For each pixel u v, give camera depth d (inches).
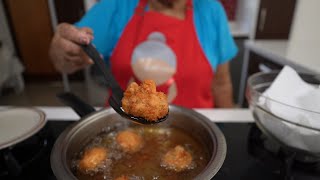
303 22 64.1
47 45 97.3
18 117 22.2
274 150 20.5
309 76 24.6
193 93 37.6
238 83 78.0
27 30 94.7
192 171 17.4
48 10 91.0
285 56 49.8
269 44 61.3
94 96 88.7
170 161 17.9
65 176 13.8
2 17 92.1
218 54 39.9
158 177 17.0
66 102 21.7
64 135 17.8
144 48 36.3
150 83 18.1
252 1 72.5
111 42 39.9
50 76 102.8
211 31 38.4
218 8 39.1
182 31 36.6
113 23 39.1
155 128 21.8
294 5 70.4
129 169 17.8
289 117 17.9
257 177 18.0
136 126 22.0
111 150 19.5
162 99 17.6
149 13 36.7
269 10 71.5
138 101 17.1
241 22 78.6
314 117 17.2
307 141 17.5
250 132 23.3
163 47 36.0
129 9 38.4
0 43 92.6
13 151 19.6
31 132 19.6
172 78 36.1
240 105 68.8
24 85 102.0
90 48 22.6
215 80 42.4
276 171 18.5
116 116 21.0
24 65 100.7
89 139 20.1
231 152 20.5
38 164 19.1
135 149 19.6
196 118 19.9
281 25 72.9
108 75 20.6
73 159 18.1
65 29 26.7
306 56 49.8
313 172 18.3
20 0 89.6
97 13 39.4
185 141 20.4
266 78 24.9
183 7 39.4
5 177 18.0
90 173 17.4
